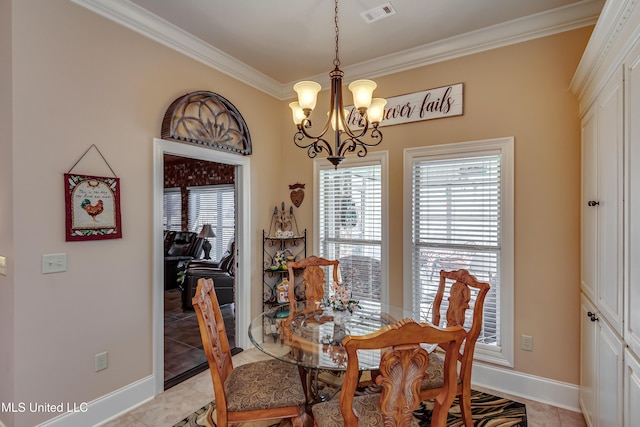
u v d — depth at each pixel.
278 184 3.99
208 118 3.09
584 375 2.31
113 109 2.39
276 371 2.04
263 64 3.41
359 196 3.50
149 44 2.62
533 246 2.62
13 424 1.92
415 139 3.13
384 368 1.31
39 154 2.01
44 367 2.04
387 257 3.27
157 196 2.67
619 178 1.57
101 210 2.31
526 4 2.41
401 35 2.84
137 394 2.52
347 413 1.33
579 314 2.46
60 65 2.10
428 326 1.32
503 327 2.73
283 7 2.46
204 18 2.60
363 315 2.44
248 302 3.59
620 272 1.56
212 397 2.63
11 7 1.90
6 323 1.96
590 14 2.39
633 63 1.39
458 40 2.87
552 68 2.55
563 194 2.51
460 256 2.94
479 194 2.85
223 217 6.96
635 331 1.39
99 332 2.31
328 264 3.03
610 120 1.70
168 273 6.17
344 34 2.83
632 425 1.43
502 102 2.74
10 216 1.93
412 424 1.57
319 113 3.77
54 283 2.09
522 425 2.27
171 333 3.99
